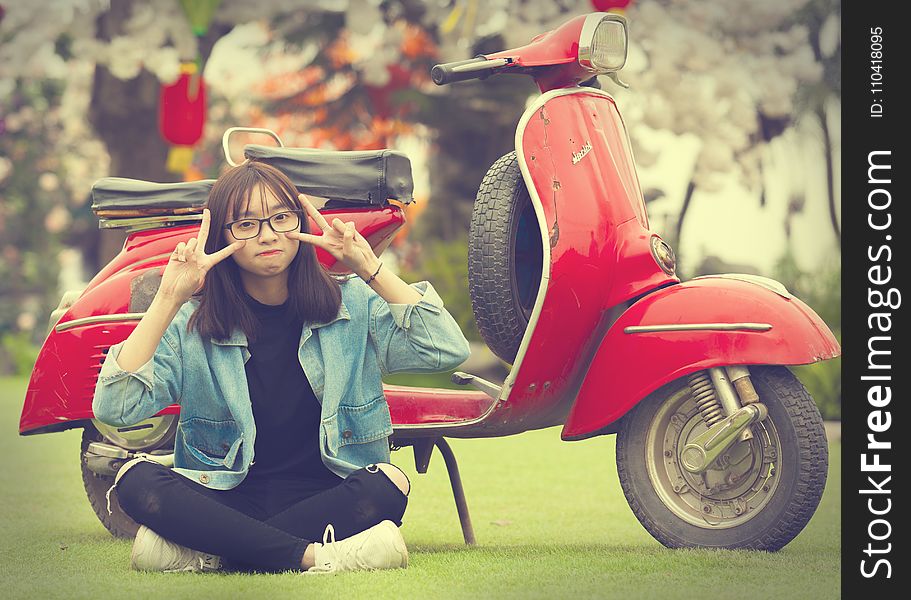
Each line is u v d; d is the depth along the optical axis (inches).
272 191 134.6
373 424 141.9
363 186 170.6
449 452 168.2
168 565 135.5
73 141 811.4
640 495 155.7
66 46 456.4
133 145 455.8
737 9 402.3
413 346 140.6
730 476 152.3
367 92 501.7
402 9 442.0
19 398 455.5
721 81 397.7
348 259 136.8
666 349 151.8
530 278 164.2
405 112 496.7
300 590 123.2
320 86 548.7
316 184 171.3
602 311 158.9
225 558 135.8
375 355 142.7
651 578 132.0
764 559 144.5
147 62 374.9
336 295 140.4
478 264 160.6
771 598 121.7
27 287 804.0
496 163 165.2
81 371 173.0
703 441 148.6
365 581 127.8
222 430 139.4
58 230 824.9
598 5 327.3
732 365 149.9
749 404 148.9
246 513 137.9
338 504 135.3
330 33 486.9
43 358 175.6
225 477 136.7
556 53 164.1
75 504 210.7
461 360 140.9
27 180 789.2
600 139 163.6
